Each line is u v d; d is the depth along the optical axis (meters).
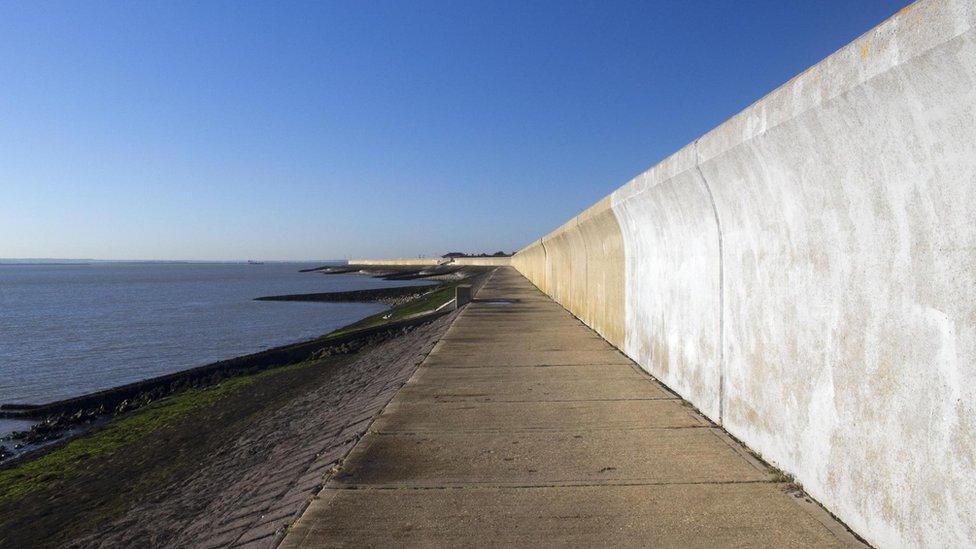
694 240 6.10
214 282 129.12
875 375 3.18
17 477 11.08
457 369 8.55
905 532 2.94
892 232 3.02
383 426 5.80
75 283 129.88
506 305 19.52
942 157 2.62
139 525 7.59
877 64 2.81
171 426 13.67
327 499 4.11
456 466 4.68
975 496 2.49
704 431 5.36
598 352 9.77
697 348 6.10
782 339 4.25
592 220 11.13
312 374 17.78
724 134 4.63
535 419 5.93
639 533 3.48
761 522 3.55
